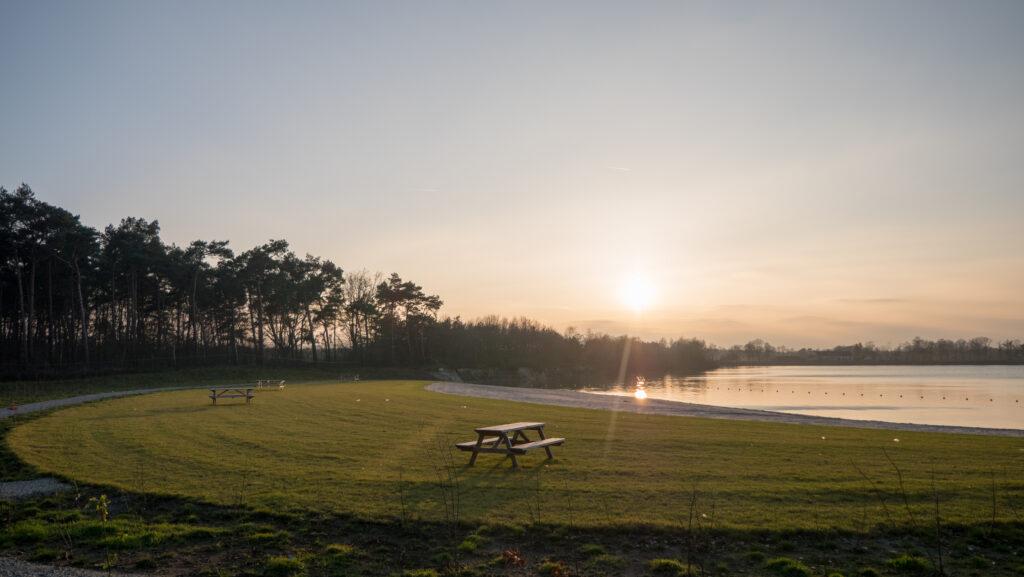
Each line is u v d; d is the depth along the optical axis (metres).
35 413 27.39
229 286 79.69
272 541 9.30
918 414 39.75
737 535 9.16
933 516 9.74
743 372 155.25
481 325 125.50
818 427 22.00
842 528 9.27
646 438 18.75
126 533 9.62
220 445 17.64
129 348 79.06
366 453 16.20
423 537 9.37
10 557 8.79
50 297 64.12
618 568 8.16
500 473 13.48
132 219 72.00
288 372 74.81
